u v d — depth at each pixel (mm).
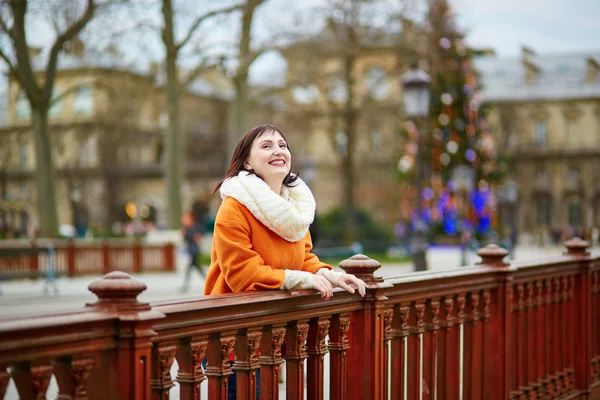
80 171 51469
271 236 3271
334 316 3400
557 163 70312
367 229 34125
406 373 4023
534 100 70812
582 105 70125
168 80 25234
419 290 3910
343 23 29516
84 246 21047
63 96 25594
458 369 4441
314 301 3139
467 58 27844
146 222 56500
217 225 3195
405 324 3863
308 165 40438
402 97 39500
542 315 5727
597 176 69438
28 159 56750
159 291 16125
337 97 45938
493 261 4965
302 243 3479
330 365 3438
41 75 38906
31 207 52812
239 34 26109
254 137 3451
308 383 3275
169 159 26453
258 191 3209
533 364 5570
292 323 3104
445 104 27109
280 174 3410
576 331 6488
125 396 2211
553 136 70875
